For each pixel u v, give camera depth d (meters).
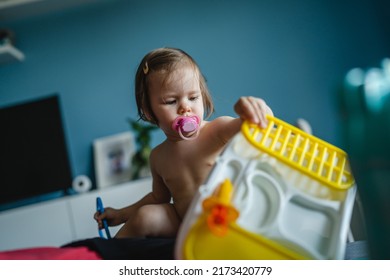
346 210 0.45
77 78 2.15
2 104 2.15
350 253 0.57
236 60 2.08
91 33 2.16
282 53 2.06
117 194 1.77
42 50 2.16
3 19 2.14
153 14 2.14
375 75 0.36
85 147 2.10
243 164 0.48
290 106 2.03
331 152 0.54
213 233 0.39
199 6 2.13
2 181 2.01
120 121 2.12
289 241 0.42
